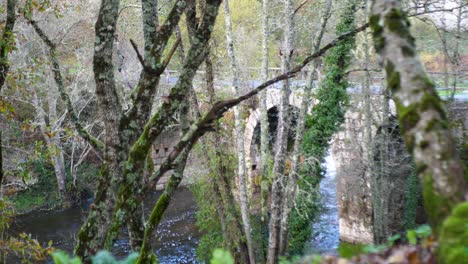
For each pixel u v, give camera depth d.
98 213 5.16
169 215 25.58
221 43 20.30
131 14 16.98
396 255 2.75
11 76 9.89
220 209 15.92
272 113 21.89
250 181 21.70
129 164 4.61
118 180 5.09
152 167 6.32
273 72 20.69
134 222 5.44
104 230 5.18
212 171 15.84
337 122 16.42
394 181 16.80
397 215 16.84
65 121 22.20
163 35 4.70
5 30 7.87
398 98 2.41
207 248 17.59
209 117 4.44
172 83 19.58
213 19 4.59
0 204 8.68
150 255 4.80
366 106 15.49
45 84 20.12
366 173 18.05
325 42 16.61
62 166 27.03
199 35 4.59
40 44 17.22
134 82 18.94
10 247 8.70
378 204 15.61
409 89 2.37
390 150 17.11
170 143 29.80
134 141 5.05
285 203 13.38
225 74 19.53
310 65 13.02
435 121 2.23
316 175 16.44
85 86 21.67
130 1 16.86
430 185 2.09
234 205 16.38
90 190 28.08
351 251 3.17
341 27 14.68
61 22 19.41
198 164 18.39
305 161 16.05
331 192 23.66
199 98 16.75
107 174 5.15
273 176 13.50
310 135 16.28
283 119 13.41
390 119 16.92
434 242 2.30
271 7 16.67
